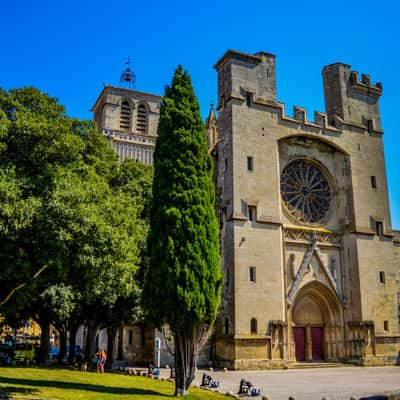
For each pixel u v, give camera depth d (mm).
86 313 37719
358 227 47812
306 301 45344
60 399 18688
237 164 43438
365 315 45500
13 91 32156
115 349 56438
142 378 30000
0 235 19016
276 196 44500
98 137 37688
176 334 22875
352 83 52812
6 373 28016
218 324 41375
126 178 42781
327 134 49281
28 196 20391
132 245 26234
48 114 32406
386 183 51250
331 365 42656
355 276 46531
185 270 22828
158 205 24438
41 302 33219
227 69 46594
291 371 38812
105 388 23219
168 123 25578
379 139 52469
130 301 35719
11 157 21234
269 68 47938
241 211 42438
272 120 46469
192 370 22688
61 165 22422
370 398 21000
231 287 40656
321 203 48969
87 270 21781
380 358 44594
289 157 47875
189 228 23531
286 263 43906
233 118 44469
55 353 65375
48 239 19453
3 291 22625
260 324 40438
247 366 38781
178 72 26719
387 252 48938
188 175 24594
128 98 78188
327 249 47000
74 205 20391
